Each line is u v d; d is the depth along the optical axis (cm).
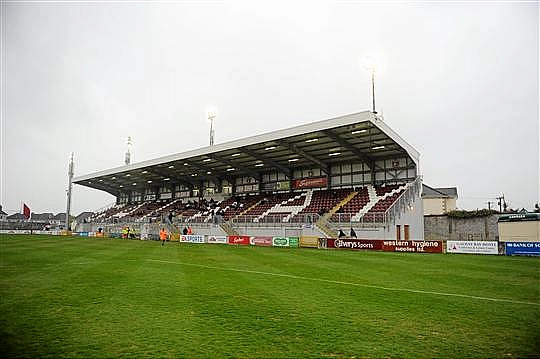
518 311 802
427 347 581
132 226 4772
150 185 6378
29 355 539
